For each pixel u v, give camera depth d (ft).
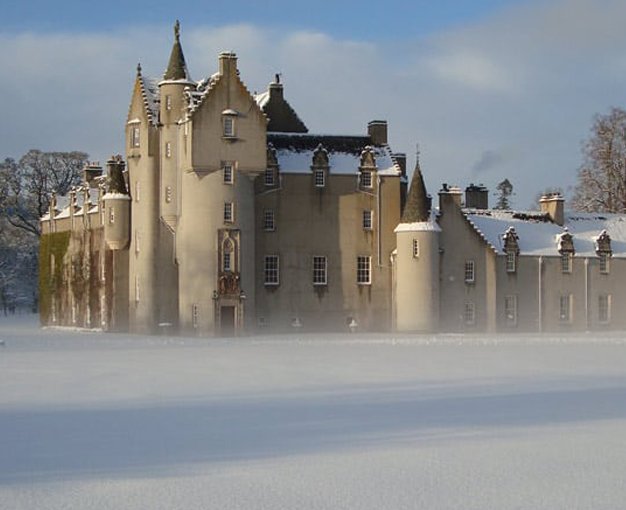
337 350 187.73
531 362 156.25
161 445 79.71
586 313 304.09
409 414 95.40
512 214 314.55
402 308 278.26
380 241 286.25
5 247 454.40
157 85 289.74
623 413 96.22
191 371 138.82
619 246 315.78
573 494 63.62
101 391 113.80
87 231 314.14
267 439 82.17
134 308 281.33
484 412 96.78
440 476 68.80
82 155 428.97
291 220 280.72
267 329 277.23
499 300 291.38
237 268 263.70
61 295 336.08
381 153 293.84
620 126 387.34
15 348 194.80
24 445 79.66
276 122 303.68
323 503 61.52
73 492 64.28
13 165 421.59
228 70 265.13
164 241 277.03
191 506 60.80
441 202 289.12
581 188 393.50
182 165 267.80
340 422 90.68
